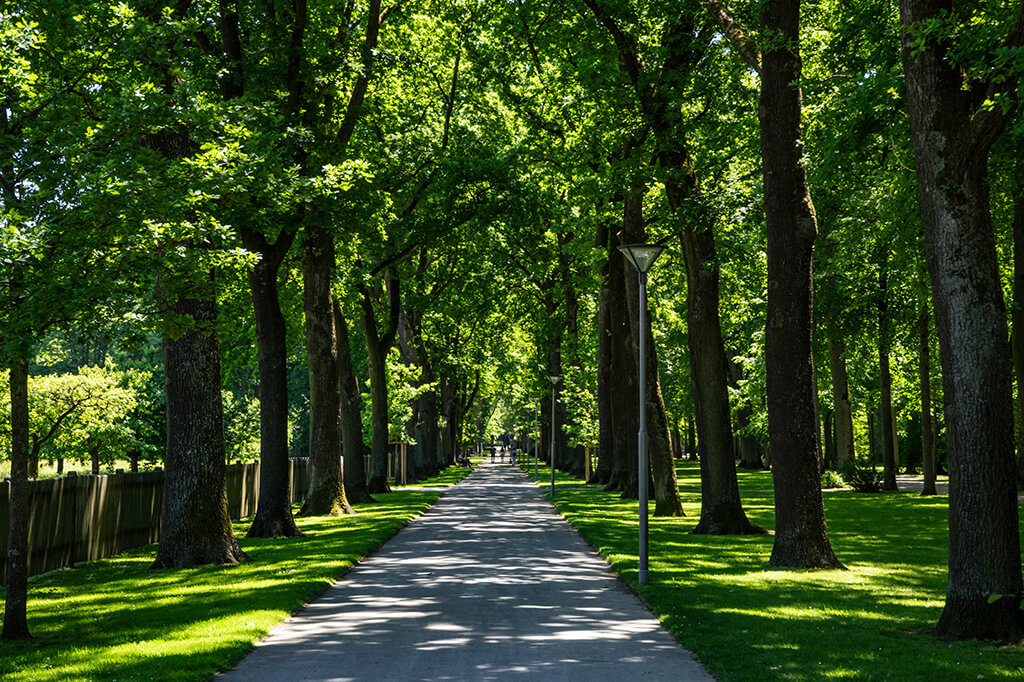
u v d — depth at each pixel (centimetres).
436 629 967
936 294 946
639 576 1281
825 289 3472
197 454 1588
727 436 2069
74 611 1132
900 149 1961
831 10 2203
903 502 2953
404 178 2677
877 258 3023
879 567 1462
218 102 1335
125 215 947
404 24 2914
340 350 3259
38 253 866
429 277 4359
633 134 2167
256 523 2064
